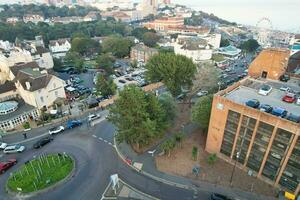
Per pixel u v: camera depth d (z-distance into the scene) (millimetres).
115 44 152125
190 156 53281
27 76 77750
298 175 40188
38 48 118625
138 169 49688
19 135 63500
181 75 74125
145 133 50688
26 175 47938
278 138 41062
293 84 58625
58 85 79625
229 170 48938
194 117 58125
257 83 59375
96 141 60062
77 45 151125
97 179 47344
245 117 44688
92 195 43594
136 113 50188
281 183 43250
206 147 54750
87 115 73500
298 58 74875
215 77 84750
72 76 112500
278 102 48719
